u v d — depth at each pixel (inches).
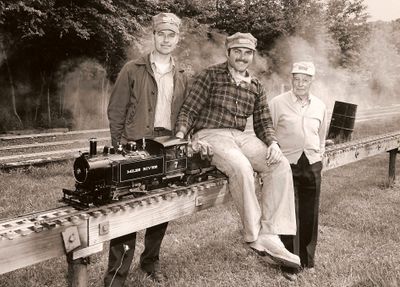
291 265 162.4
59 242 117.9
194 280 188.9
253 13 1019.3
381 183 397.4
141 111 169.8
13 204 278.7
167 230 251.0
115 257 159.8
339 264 204.7
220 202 167.9
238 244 232.2
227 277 192.4
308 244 199.5
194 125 179.5
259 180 182.9
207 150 161.6
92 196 132.4
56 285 180.2
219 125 173.6
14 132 672.4
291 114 195.5
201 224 262.4
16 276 183.3
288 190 170.6
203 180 175.0
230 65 173.6
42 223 114.9
